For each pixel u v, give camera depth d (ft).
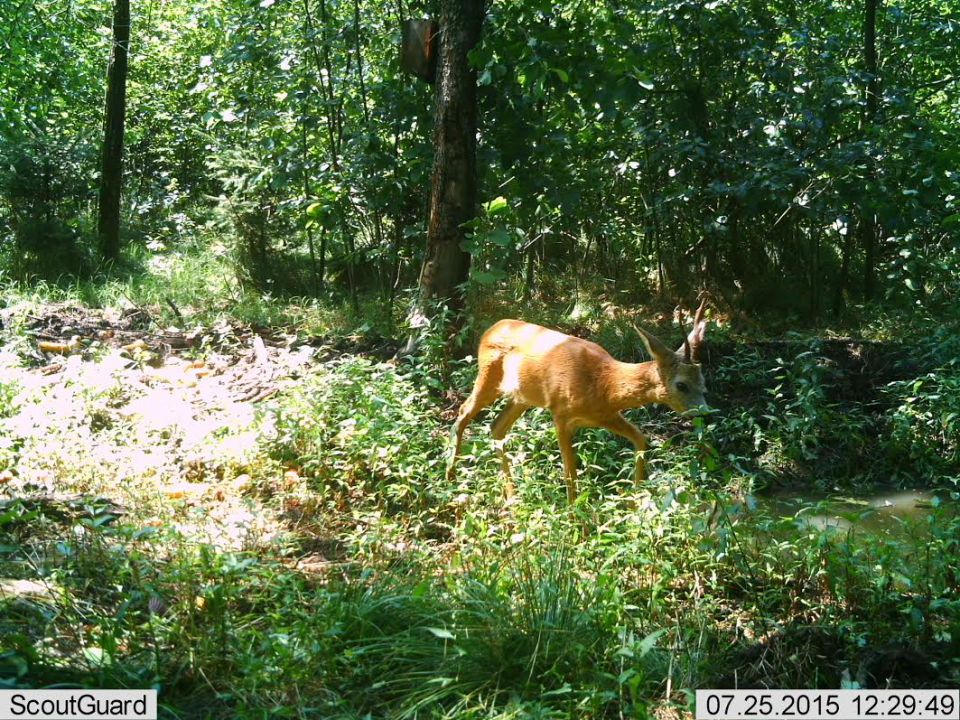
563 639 13.66
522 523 18.80
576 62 27.78
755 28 34.86
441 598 14.90
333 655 13.56
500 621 13.73
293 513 19.93
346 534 18.99
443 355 28.14
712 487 21.26
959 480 22.25
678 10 33.99
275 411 22.39
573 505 18.72
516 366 21.45
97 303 35.70
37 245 41.01
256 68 35.78
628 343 30.68
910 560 17.28
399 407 23.47
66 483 19.93
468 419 22.70
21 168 42.45
